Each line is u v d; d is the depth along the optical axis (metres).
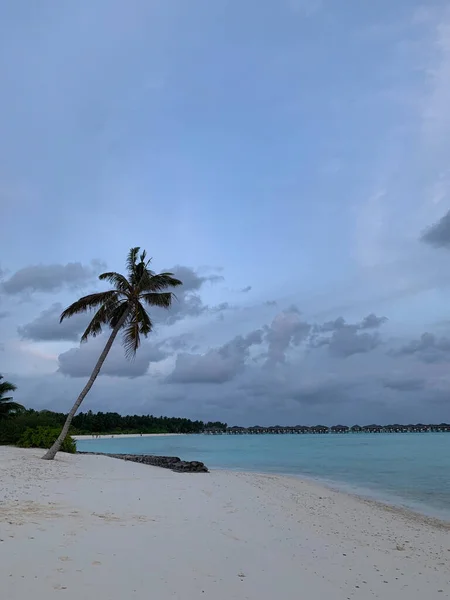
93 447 79.75
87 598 5.98
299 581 7.60
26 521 9.90
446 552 11.73
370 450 72.19
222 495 16.80
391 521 15.99
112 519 10.79
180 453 63.53
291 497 19.34
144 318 28.88
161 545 8.76
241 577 7.45
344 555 9.84
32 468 20.98
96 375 28.06
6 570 6.72
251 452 67.44
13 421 48.28
